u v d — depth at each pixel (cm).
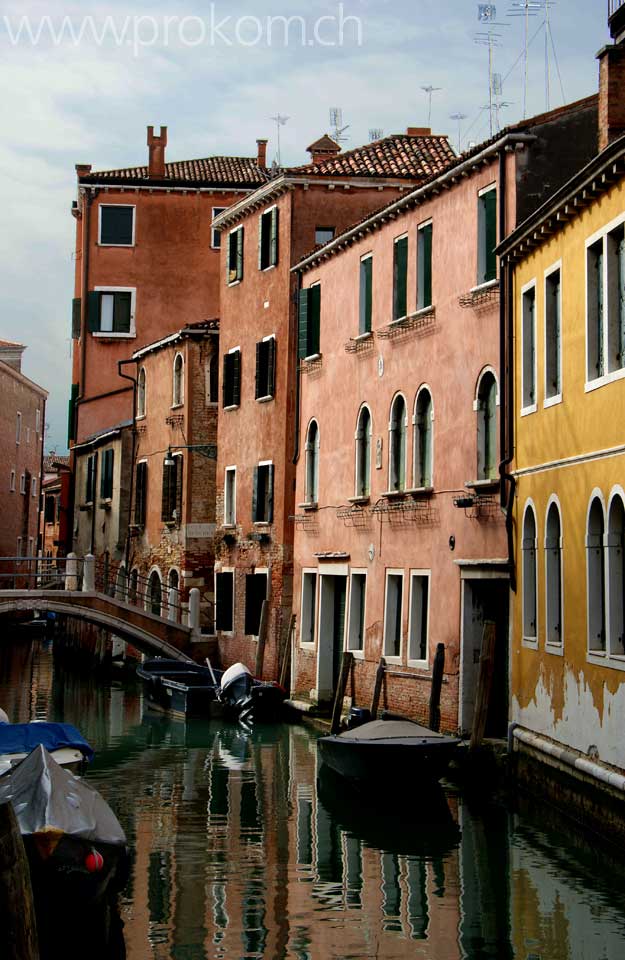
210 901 1269
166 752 2241
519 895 1277
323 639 2555
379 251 2342
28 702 3008
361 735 1802
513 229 1847
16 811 1173
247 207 3017
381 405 2312
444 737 1775
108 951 1117
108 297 4122
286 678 2723
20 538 5659
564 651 1590
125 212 4109
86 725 2602
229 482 3158
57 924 1137
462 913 1224
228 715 2638
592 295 1541
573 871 1364
